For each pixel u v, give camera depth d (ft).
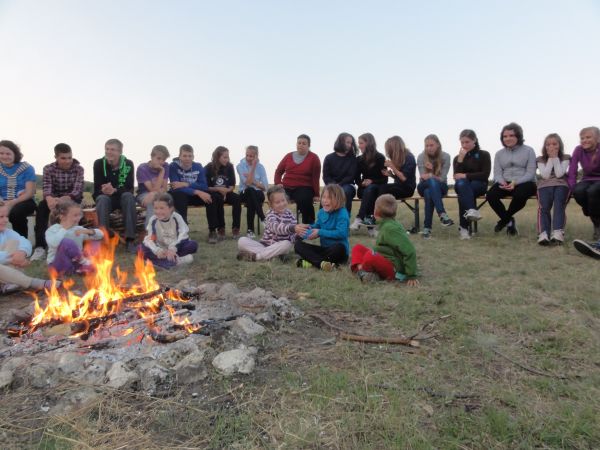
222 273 16.01
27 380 7.81
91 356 8.50
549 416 6.79
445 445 6.16
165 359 8.36
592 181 19.75
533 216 29.96
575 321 10.72
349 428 6.49
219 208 23.93
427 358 8.84
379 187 24.53
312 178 25.29
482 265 16.78
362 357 8.87
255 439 6.32
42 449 6.18
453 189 25.27
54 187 20.45
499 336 10.00
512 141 22.27
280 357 8.83
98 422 6.73
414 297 12.68
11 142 20.07
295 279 15.03
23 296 13.97
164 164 22.97
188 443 6.24
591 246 17.61
